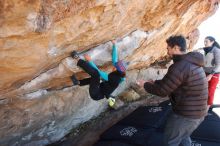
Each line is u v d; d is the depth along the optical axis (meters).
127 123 5.34
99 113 5.87
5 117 3.71
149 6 3.78
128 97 6.44
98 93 3.52
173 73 3.15
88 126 5.52
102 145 4.77
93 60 3.83
